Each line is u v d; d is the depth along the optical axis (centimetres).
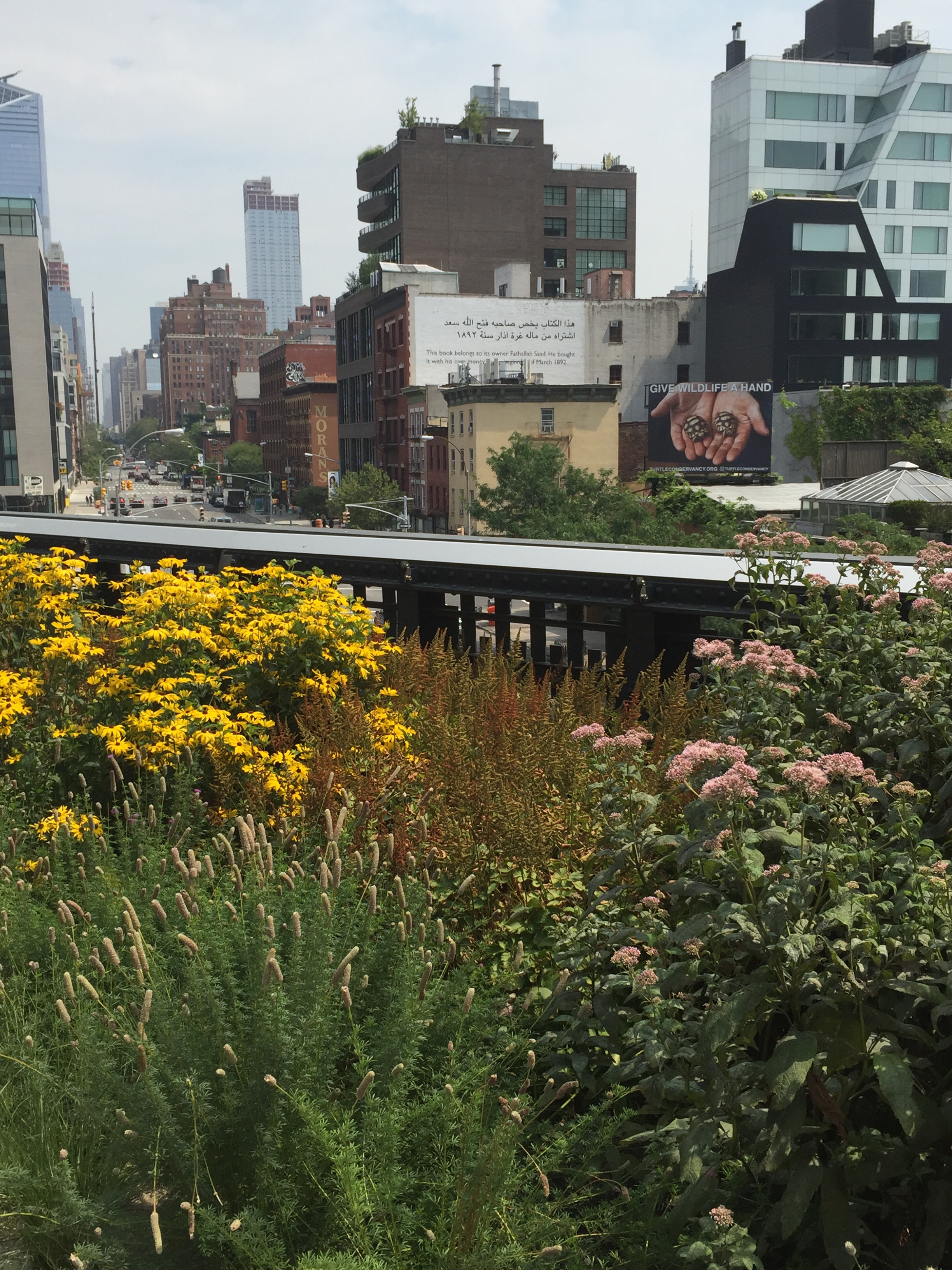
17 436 12150
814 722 456
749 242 8631
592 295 9656
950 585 477
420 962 362
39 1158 322
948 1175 293
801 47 9938
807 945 287
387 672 738
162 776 545
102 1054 318
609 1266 301
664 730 563
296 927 337
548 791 530
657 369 9131
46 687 635
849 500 5147
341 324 11838
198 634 630
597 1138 316
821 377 8606
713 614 713
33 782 575
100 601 998
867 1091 322
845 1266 275
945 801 407
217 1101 312
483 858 473
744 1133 312
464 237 12681
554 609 814
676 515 5853
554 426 7494
